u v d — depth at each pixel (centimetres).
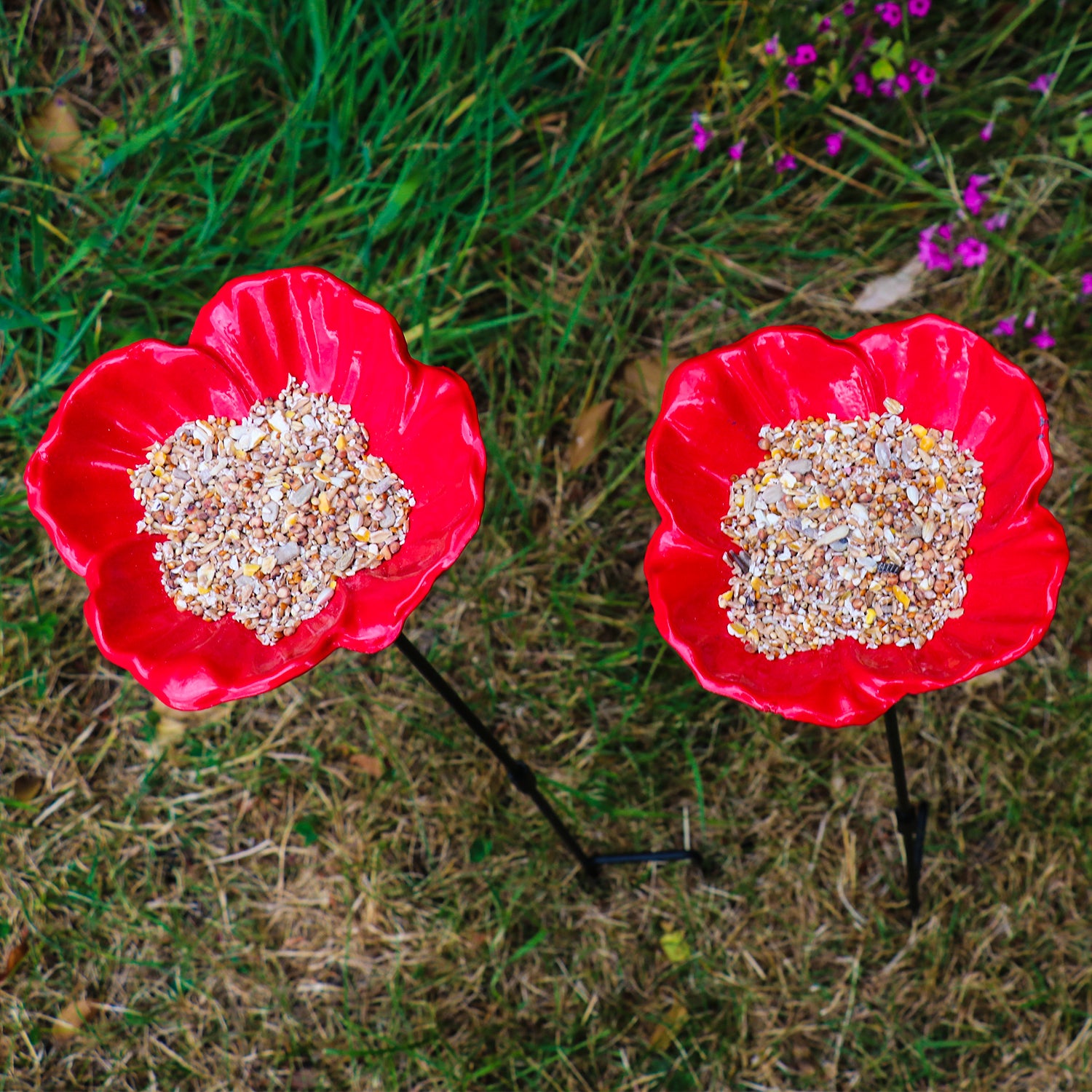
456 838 145
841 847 145
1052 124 152
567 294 152
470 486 107
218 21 147
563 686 147
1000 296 153
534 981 143
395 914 144
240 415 115
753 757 146
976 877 145
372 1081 141
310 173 150
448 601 148
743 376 114
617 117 147
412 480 112
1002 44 154
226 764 146
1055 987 142
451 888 144
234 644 110
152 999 143
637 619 148
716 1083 141
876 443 114
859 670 109
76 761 147
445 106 145
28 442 145
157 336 146
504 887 144
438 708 146
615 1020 142
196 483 113
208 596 111
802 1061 142
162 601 112
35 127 150
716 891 144
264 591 111
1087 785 144
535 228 152
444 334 144
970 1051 141
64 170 150
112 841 146
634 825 145
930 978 142
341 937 144
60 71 153
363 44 149
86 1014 143
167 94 149
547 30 148
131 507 114
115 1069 142
